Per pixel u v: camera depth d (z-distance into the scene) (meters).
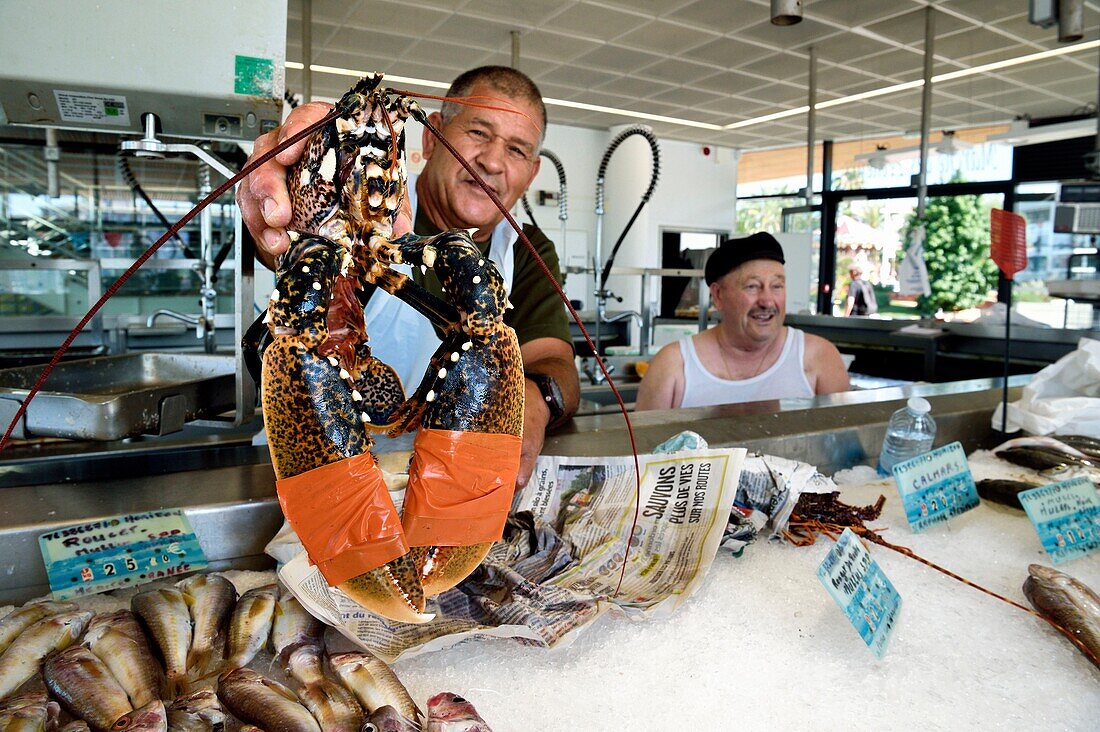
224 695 0.78
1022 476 1.73
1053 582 1.08
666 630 1.01
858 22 5.71
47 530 0.98
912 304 10.35
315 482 0.60
